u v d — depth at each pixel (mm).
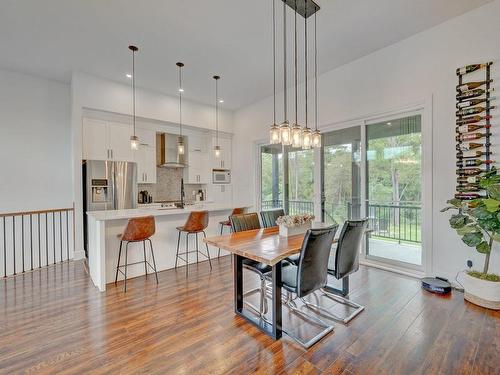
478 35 2844
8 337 2139
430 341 2035
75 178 4328
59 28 3100
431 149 3217
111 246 3352
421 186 3359
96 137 4594
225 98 5660
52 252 4766
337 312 2512
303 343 2025
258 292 3053
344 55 3838
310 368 1770
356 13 2881
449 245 3102
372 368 1756
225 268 3922
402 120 3598
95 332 2207
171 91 5215
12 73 4379
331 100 4336
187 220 3742
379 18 2980
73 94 4270
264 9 2805
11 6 2691
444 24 3082
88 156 4496
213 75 4477
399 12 2879
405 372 1711
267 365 1803
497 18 2725
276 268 2109
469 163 2891
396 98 3535
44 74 4441
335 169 4426
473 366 1752
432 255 3240
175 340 2096
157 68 4195
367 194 4008
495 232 2459
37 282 3371
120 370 1757
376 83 3744
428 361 1810
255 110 5918
